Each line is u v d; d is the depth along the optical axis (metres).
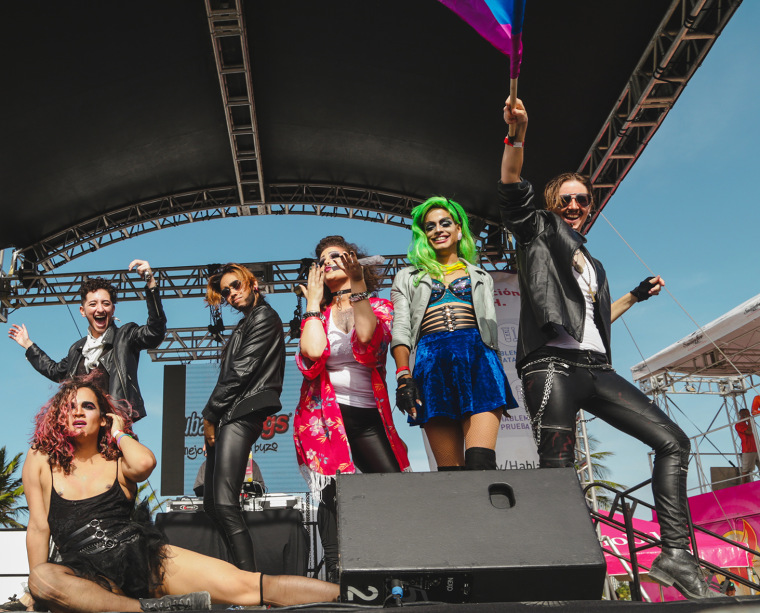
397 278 3.49
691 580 2.68
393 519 2.27
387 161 9.43
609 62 7.28
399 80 8.09
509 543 2.22
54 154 8.59
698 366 12.27
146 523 2.88
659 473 2.90
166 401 9.61
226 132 9.02
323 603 2.10
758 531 9.30
